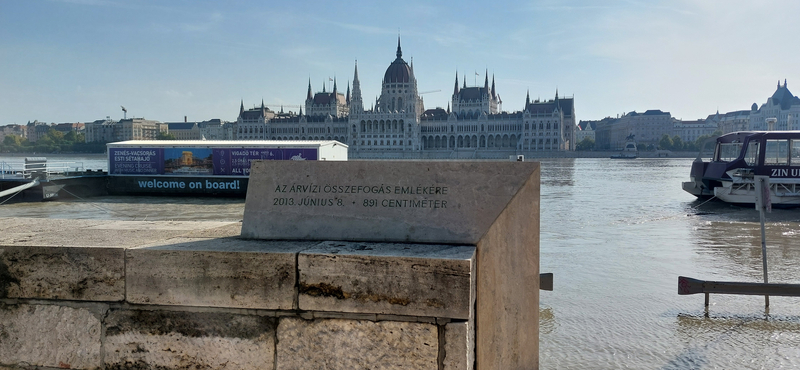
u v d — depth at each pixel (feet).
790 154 116.06
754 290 36.63
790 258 58.75
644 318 36.60
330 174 17.93
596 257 60.18
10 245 16.11
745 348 30.73
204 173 141.49
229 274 15.39
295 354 15.34
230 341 15.53
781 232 80.53
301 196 17.88
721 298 41.52
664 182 225.76
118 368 15.98
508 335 16.81
